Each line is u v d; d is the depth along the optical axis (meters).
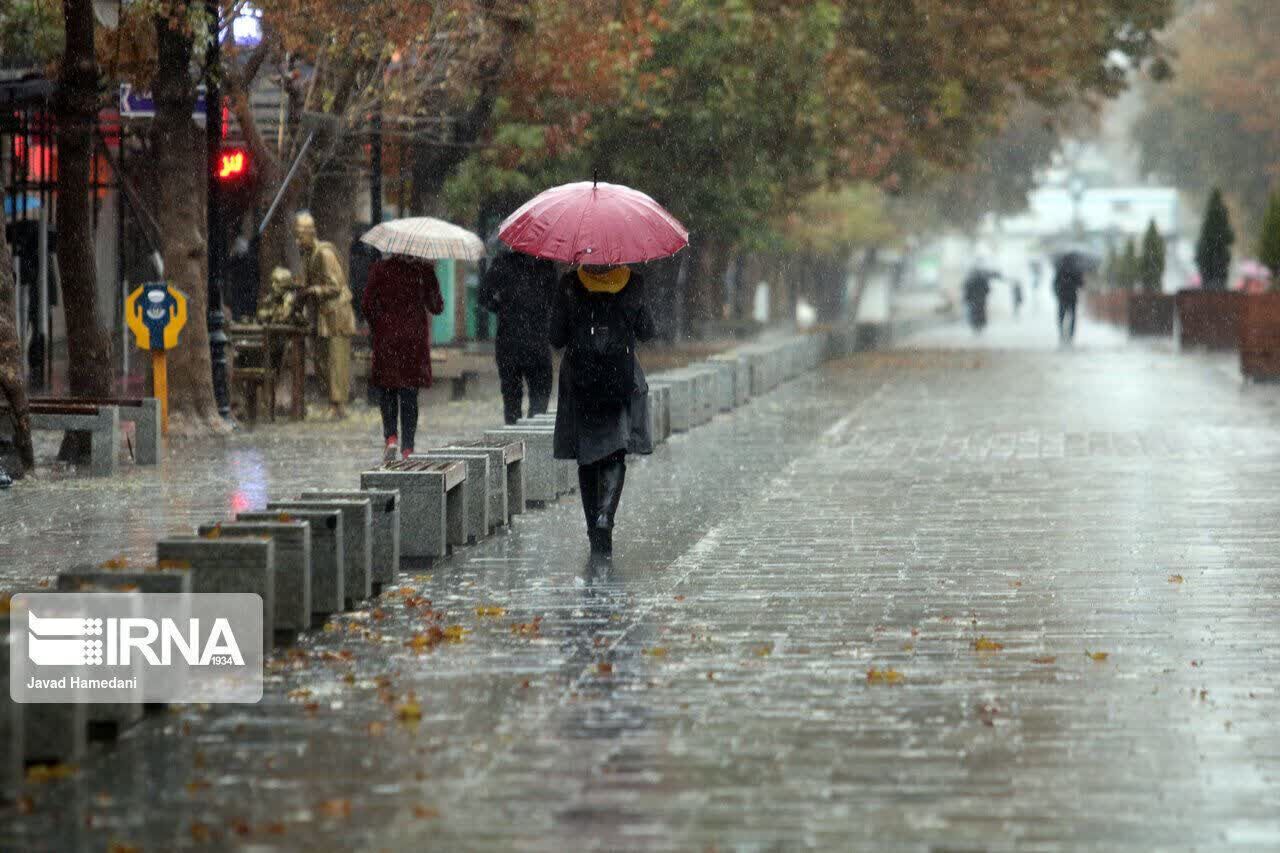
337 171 84.44
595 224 36.53
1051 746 21.67
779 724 22.72
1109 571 34.75
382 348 53.38
